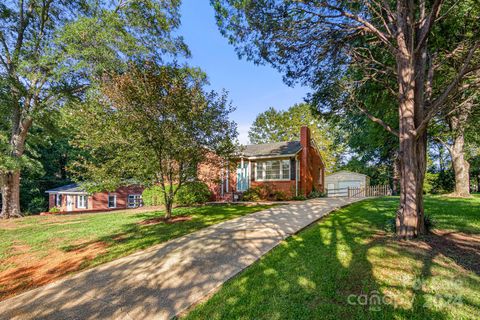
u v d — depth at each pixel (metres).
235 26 6.52
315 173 18.30
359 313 2.52
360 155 25.61
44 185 24.41
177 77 7.27
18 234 7.02
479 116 7.19
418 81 5.19
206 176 8.76
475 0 4.51
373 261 3.79
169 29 12.84
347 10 6.14
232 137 8.51
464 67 4.46
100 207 20.47
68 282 3.80
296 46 6.84
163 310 2.91
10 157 11.10
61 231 7.26
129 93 6.96
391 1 6.07
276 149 16.69
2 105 10.89
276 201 13.73
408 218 4.94
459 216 6.80
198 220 7.91
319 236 5.36
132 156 7.49
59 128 13.09
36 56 10.89
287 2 5.99
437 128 11.07
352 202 11.26
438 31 5.41
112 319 2.77
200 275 3.81
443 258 3.81
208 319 2.63
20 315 2.95
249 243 5.18
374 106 7.87
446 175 21.91
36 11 11.78
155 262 4.43
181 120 7.40
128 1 11.88
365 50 6.89
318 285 3.16
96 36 9.59
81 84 11.84
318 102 7.73
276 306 2.75
